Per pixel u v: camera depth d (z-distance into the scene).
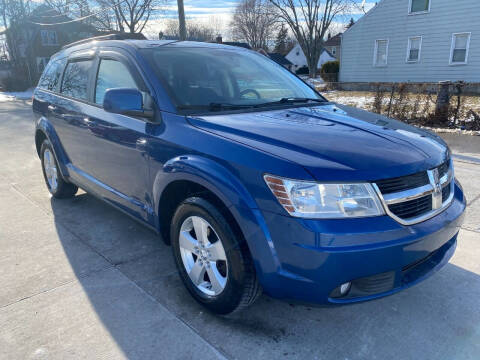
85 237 3.74
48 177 4.80
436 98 9.58
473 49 19.53
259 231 2.11
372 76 23.95
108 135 3.26
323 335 2.44
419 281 2.30
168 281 3.00
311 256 1.98
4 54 45.75
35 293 2.83
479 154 6.73
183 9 13.96
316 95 3.71
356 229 2.00
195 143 2.47
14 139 9.14
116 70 3.32
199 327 2.49
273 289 2.17
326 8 34.16
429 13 20.66
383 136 2.46
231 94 3.18
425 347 2.33
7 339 2.36
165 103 2.81
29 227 3.97
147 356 2.24
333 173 2.01
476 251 3.44
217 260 2.46
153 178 2.84
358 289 2.15
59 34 42.31
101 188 3.59
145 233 3.83
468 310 2.68
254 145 2.25
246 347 2.32
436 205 2.30
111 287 2.92
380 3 22.55
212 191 2.29
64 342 2.34
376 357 2.25
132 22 40.31
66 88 4.11
